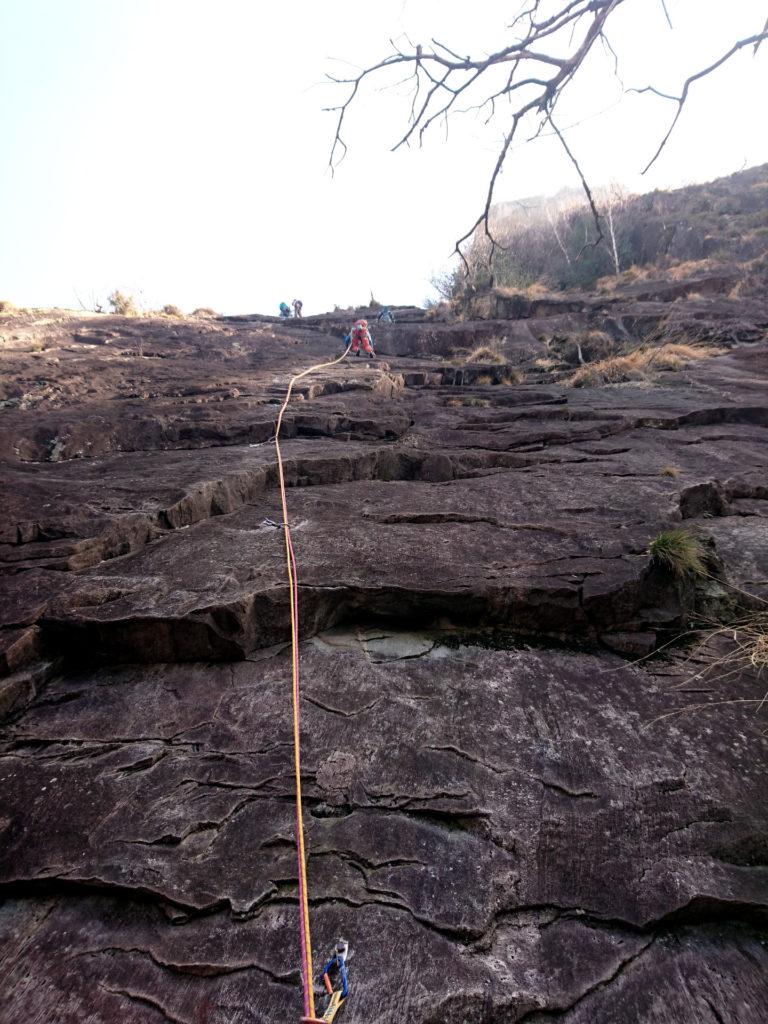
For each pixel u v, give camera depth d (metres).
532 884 1.94
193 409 6.86
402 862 2.01
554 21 1.85
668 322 12.71
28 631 2.87
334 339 14.09
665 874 1.96
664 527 3.90
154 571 3.44
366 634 3.26
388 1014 1.61
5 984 1.73
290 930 1.83
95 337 11.49
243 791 2.26
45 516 3.88
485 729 2.53
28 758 2.43
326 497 4.71
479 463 5.67
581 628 3.22
